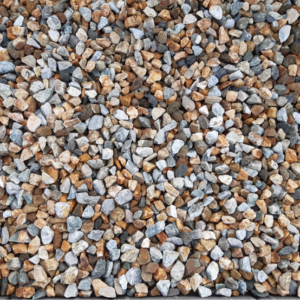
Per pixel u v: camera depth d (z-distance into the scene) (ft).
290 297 1.39
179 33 1.54
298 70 1.55
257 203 1.46
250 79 1.52
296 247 1.45
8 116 1.42
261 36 1.55
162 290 1.32
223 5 1.55
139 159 1.43
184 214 1.41
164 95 1.48
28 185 1.39
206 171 1.47
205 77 1.51
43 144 1.39
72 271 1.33
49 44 1.48
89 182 1.39
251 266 1.44
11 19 1.49
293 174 1.51
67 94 1.44
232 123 1.50
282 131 1.51
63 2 1.51
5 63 1.44
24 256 1.35
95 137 1.42
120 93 1.50
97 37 1.52
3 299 1.29
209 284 1.39
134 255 1.35
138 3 1.54
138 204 1.43
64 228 1.36
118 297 1.34
